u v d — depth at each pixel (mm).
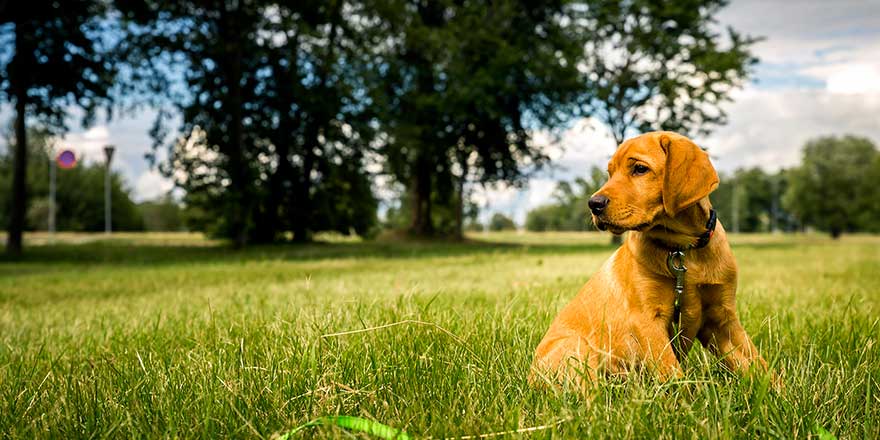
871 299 5727
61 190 68062
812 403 2240
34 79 18875
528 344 3332
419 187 32500
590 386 2365
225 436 2121
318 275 10250
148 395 2553
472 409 2209
